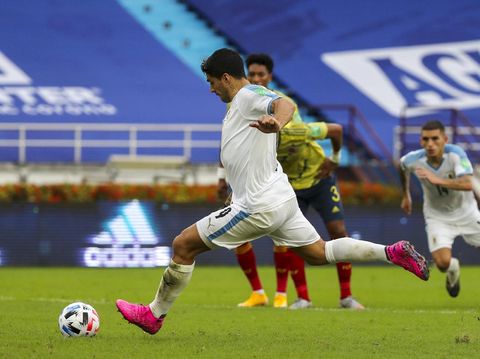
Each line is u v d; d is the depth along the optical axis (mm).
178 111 95562
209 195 67188
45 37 99312
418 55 98000
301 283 40062
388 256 25094
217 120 95312
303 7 100750
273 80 98188
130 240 66938
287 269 40531
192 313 35781
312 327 31109
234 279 55875
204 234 25125
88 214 67000
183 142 91750
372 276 59781
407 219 67812
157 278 56031
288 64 98438
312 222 66125
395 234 67625
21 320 32062
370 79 97188
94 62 98500
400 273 62500
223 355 23562
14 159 91188
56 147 91562
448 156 40906
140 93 96562
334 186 40656
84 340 26078
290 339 27438
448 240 41656
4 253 66938
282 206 24828
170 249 66812
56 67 97875
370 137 92188
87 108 94812
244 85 25031
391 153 91938
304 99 96375
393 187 69438
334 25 99875
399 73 97250
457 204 41688
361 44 98938
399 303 42531
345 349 25062
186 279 25562
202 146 90750
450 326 31484
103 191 67500
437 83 96250
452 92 95375
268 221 24781
